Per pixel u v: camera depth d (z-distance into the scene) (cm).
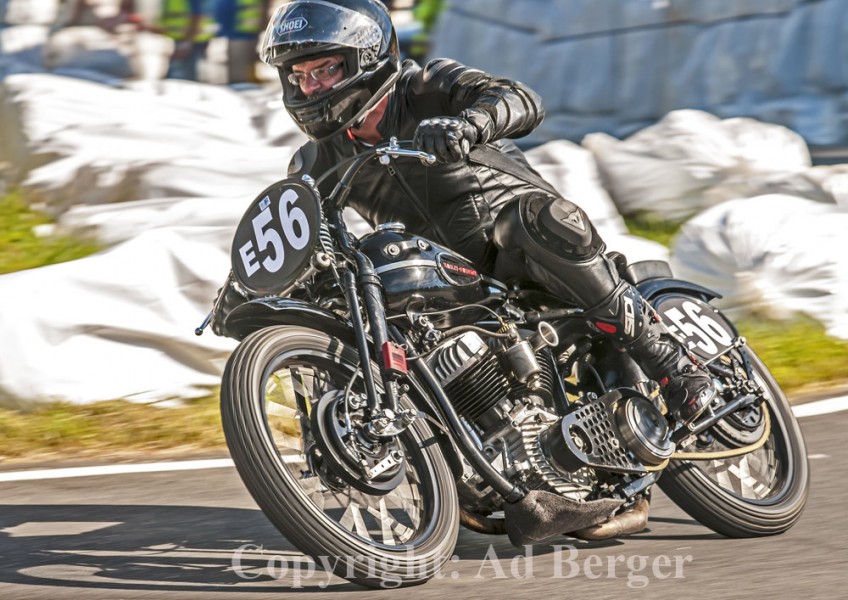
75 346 2014
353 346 1209
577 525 1228
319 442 1109
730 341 1429
